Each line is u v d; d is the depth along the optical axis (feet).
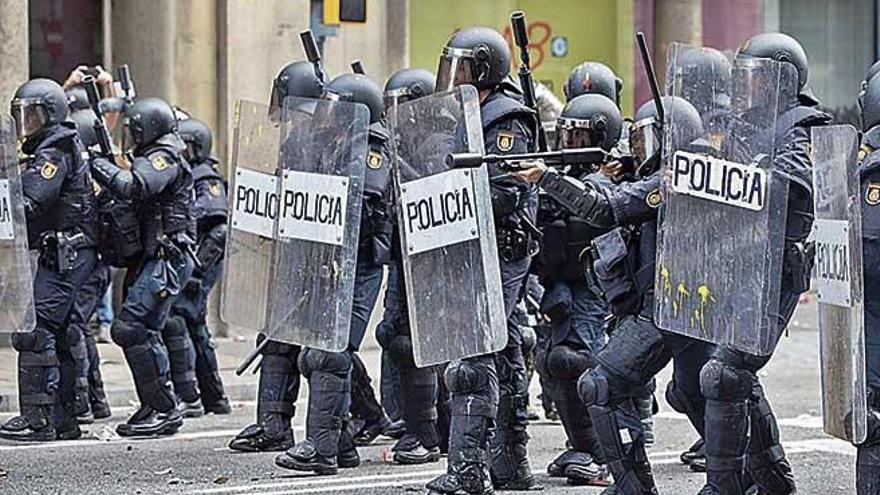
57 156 79.87
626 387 59.36
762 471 60.90
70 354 83.87
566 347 70.18
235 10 126.72
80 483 72.54
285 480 72.28
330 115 67.26
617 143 68.54
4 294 72.59
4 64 118.11
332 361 71.67
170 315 92.12
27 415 83.15
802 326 146.20
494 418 64.28
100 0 129.59
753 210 54.75
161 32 126.62
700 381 58.18
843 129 52.49
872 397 54.49
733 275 55.11
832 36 168.45
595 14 155.02
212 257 92.48
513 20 65.26
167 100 126.31
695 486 71.87
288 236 68.33
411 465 76.02
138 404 101.65
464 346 61.87
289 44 128.36
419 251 62.28
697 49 56.18
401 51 132.87
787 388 109.81
